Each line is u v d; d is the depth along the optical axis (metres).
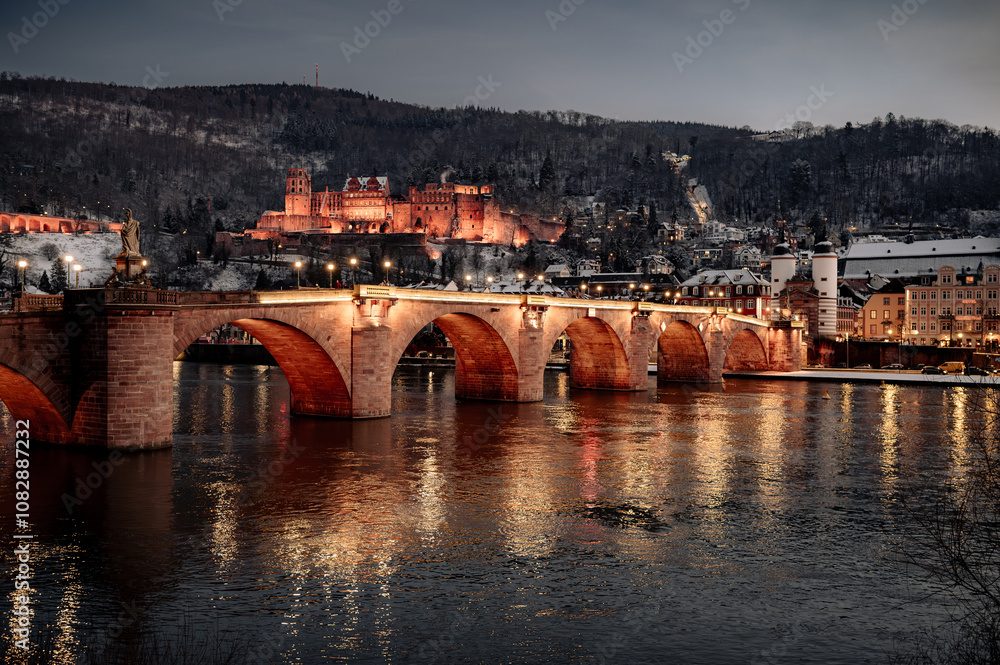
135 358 53.81
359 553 35.69
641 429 73.88
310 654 25.92
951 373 143.12
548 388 119.00
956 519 32.47
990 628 24.66
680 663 25.64
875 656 26.02
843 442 67.19
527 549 36.56
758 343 151.38
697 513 43.12
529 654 26.16
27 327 51.16
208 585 31.59
